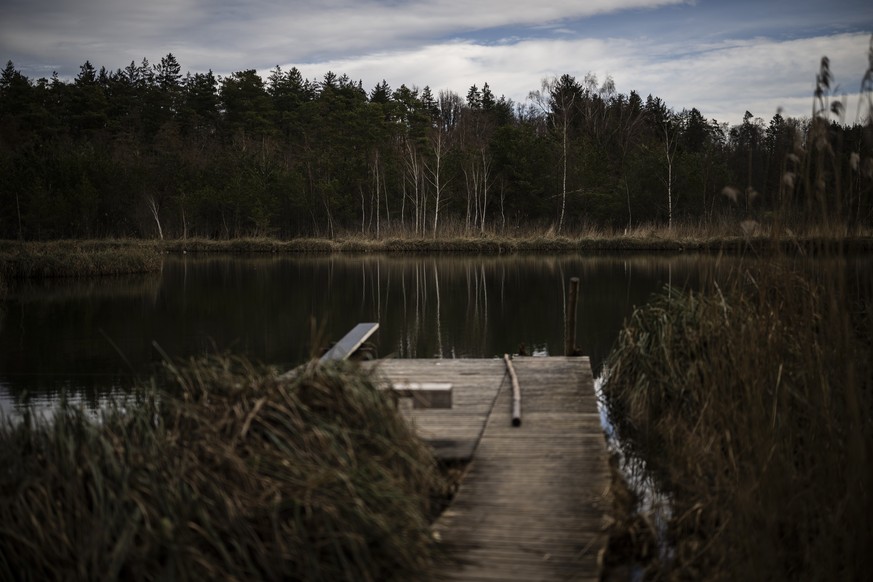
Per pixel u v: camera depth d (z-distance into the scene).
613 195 42.34
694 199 40.12
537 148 44.44
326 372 4.75
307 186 46.31
